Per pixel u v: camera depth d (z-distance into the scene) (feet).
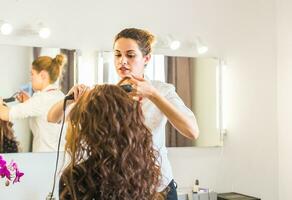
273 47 9.14
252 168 8.92
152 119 5.03
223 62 8.64
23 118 7.04
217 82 8.56
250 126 8.90
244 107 8.84
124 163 2.85
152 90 4.20
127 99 3.02
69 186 2.86
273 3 9.16
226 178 8.69
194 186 8.16
